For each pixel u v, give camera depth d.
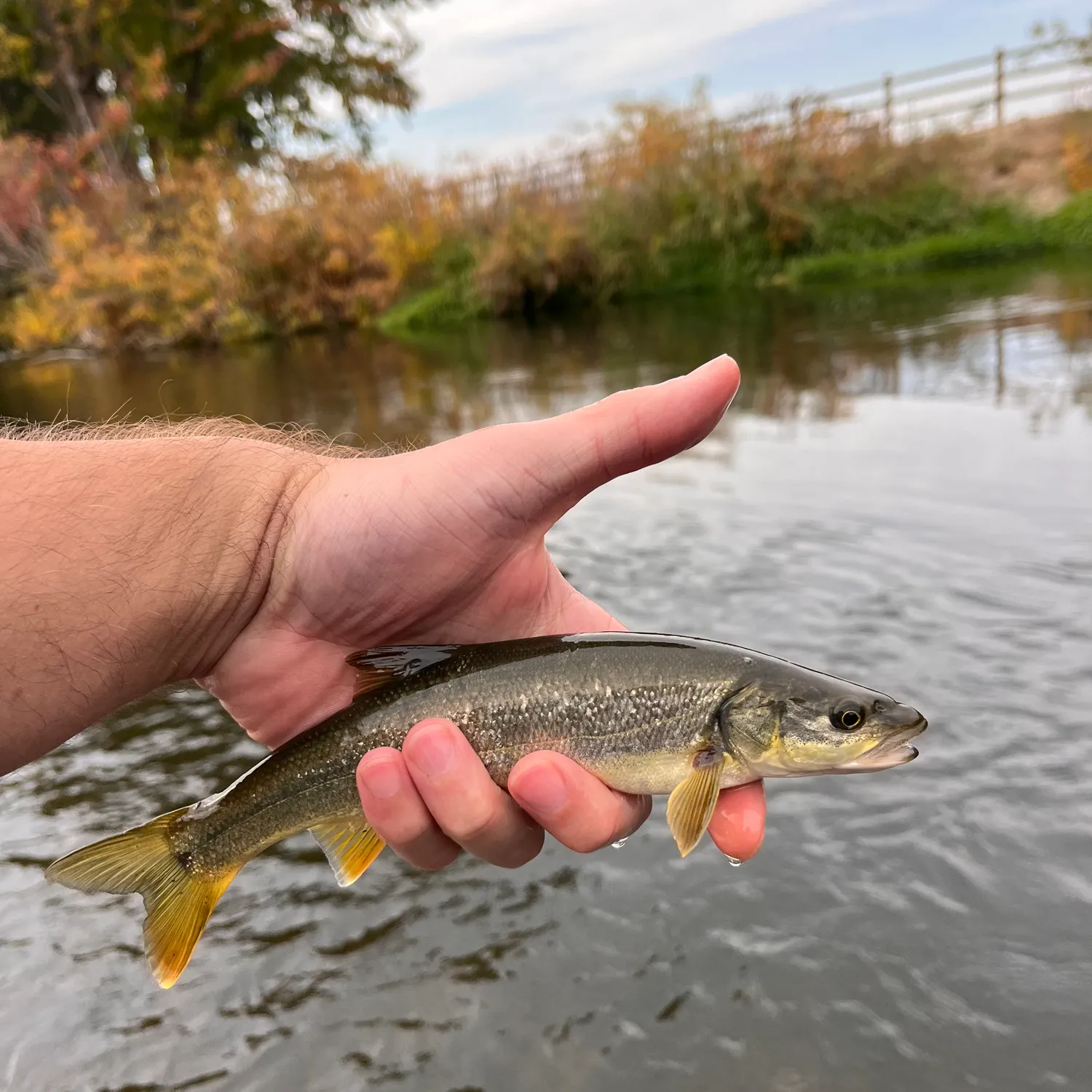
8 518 0.27
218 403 1.34
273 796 0.29
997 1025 0.30
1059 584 0.51
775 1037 0.31
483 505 0.30
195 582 0.29
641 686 0.29
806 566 0.57
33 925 0.37
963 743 0.41
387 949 0.35
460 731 0.28
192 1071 0.31
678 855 0.38
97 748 0.47
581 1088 0.30
